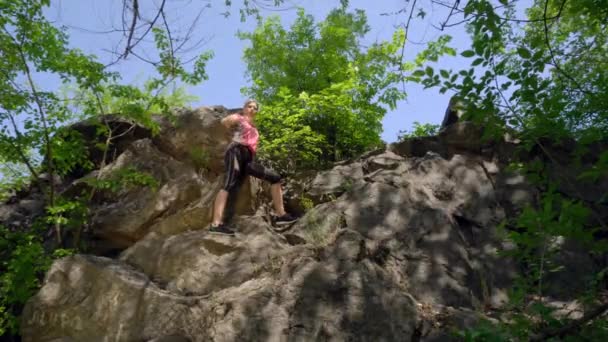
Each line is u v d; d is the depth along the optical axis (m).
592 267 6.47
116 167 7.78
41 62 7.15
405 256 6.50
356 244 6.18
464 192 7.39
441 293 6.21
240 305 5.57
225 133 7.77
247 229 6.80
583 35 7.00
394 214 6.89
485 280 6.45
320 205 7.20
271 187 7.21
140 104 7.52
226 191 6.78
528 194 7.33
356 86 9.65
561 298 6.16
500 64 3.89
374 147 9.64
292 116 8.44
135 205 7.33
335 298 5.70
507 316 4.29
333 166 8.35
